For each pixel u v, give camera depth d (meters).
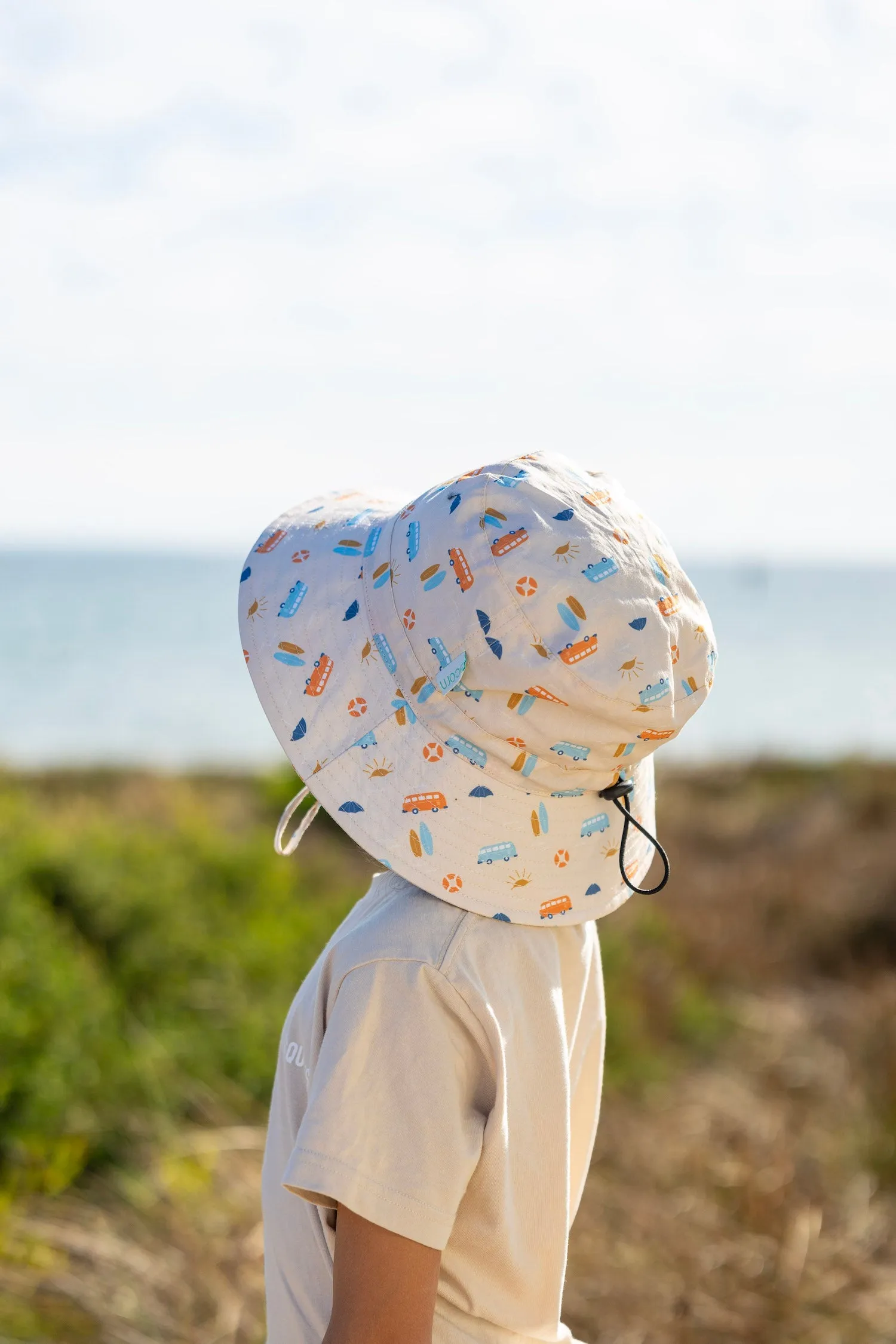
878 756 11.05
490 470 1.08
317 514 1.29
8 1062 3.28
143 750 21.00
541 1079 1.03
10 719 25.28
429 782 1.03
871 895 6.54
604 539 1.03
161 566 114.12
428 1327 0.96
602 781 1.07
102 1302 2.64
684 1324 2.75
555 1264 1.06
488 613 1.00
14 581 80.50
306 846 6.98
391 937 0.99
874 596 82.19
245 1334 2.58
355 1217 0.96
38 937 3.95
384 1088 0.96
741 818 9.12
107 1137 3.28
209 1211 3.04
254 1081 3.74
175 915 4.57
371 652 1.08
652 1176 3.54
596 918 1.10
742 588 97.94
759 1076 4.58
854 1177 3.58
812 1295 2.90
